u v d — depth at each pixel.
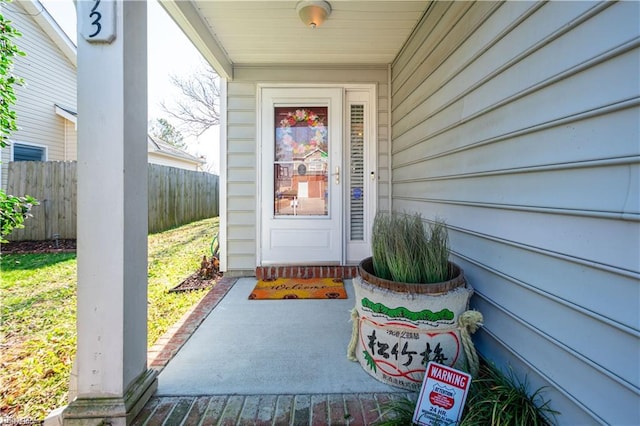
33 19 7.04
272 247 3.62
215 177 11.22
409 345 1.50
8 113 3.51
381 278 1.69
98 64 1.29
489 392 1.28
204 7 2.48
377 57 3.42
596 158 0.99
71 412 1.25
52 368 1.92
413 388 1.49
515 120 1.38
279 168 3.63
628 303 0.89
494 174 1.55
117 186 1.30
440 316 1.48
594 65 0.99
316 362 1.76
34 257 5.01
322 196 3.62
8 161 6.48
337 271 3.52
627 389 0.89
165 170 7.88
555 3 1.14
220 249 3.66
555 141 1.15
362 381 1.57
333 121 3.59
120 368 1.29
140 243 1.43
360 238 3.73
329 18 2.62
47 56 7.40
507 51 1.43
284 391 1.49
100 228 1.30
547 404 1.19
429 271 1.60
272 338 2.06
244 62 3.52
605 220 0.96
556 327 1.15
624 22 0.89
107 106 1.30
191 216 9.32
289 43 3.09
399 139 3.29
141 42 1.44
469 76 1.79
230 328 2.22
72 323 2.57
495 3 1.52
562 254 1.12
